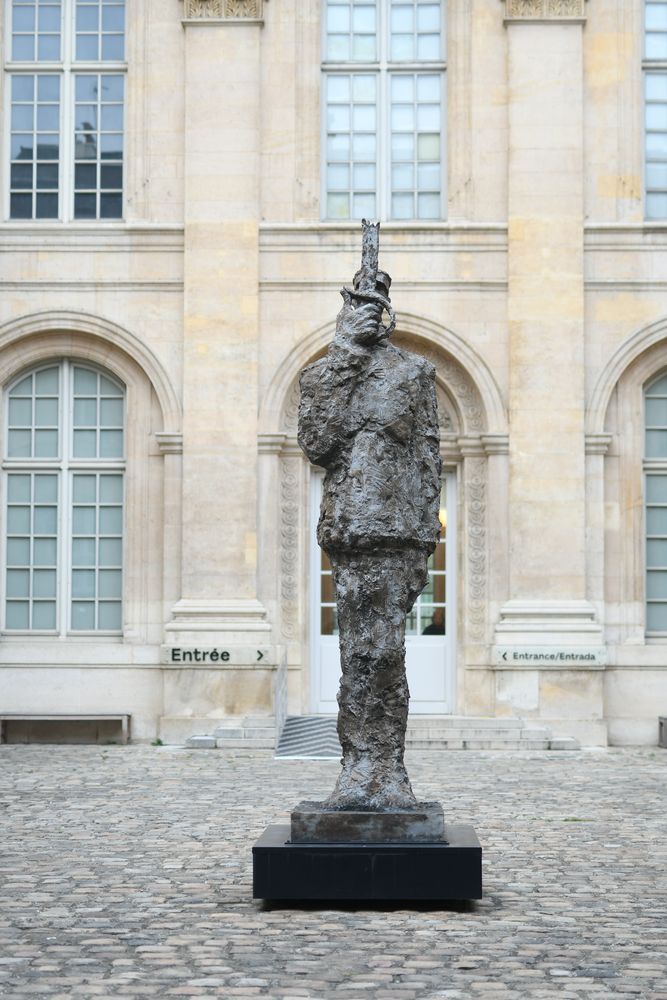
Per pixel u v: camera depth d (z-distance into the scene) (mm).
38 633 24250
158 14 24344
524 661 23156
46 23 24797
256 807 15789
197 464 23656
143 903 10570
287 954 8945
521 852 12891
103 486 24391
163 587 23844
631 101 24109
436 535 10930
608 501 23938
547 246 23781
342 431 10711
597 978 8398
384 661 10570
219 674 23203
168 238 24078
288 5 24234
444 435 24125
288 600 23969
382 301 10930
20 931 9656
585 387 23766
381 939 9344
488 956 8914
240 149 24031
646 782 18250
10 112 24688
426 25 24781
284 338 23859
